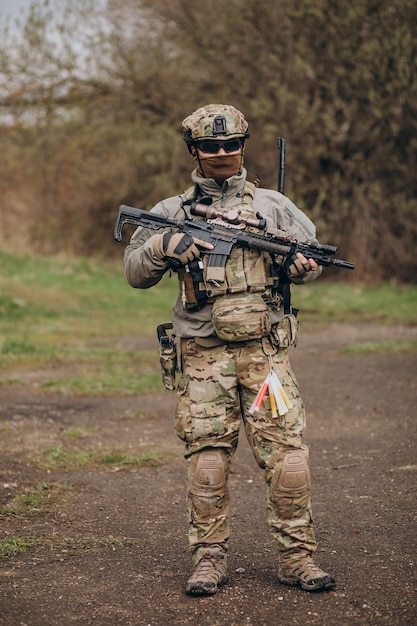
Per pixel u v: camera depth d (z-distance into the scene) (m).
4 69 27.62
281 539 4.84
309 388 11.51
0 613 4.52
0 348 14.72
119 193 29.08
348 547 5.55
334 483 7.11
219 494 4.85
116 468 7.68
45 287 23.39
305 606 4.58
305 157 25.83
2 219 31.12
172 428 9.33
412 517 6.07
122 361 13.98
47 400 10.91
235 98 26.77
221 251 4.71
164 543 5.73
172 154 28.12
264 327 4.67
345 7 24.56
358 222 26.02
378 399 10.55
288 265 4.74
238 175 4.89
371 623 4.33
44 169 29.56
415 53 24.38
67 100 28.61
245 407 4.84
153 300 22.58
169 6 26.84
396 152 25.48
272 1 25.70
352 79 24.78
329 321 19.73
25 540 5.72
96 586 4.95
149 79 28.00
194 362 4.84
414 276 26.27
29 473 7.48
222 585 4.93
